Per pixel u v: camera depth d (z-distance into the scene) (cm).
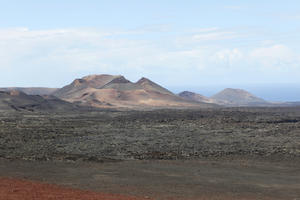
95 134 8919
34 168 4597
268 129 10238
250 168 5078
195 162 5475
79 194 3028
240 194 3569
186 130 9975
